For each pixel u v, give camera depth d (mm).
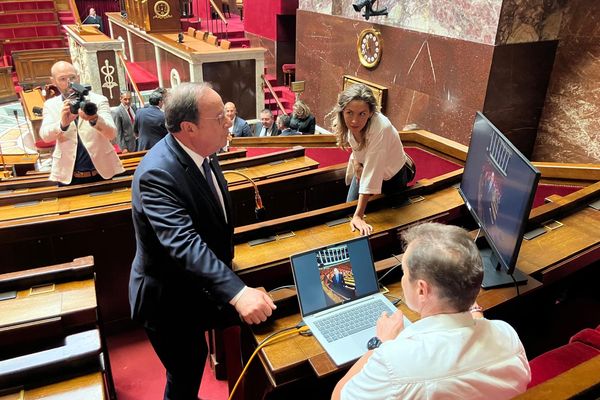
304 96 9539
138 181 1793
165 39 10234
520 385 1185
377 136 2439
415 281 1247
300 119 6426
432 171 4508
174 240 1702
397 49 6930
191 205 1822
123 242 2877
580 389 984
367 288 1909
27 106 8516
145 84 10797
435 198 2902
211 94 1767
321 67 8828
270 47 10750
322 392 2014
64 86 3277
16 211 3027
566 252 2264
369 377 1175
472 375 1120
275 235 2439
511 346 1215
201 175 1873
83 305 1825
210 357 2625
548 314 2668
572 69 5547
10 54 12242
